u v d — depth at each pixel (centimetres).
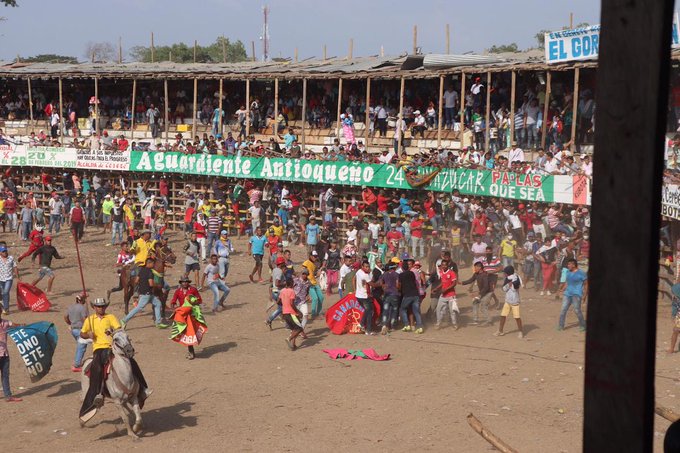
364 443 1324
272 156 3662
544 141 2989
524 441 1306
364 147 3678
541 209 2797
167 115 4216
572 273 2077
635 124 290
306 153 3594
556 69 2939
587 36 2834
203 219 3359
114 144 4144
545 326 2147
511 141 3120
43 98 4962
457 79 3669
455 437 1341
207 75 4106
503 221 2830
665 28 283
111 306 2525
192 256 2741
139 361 1909
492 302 2458
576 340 1997
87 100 4872
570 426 1384
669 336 1970
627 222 296
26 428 1425
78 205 3762
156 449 1303
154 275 2217
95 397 1345
